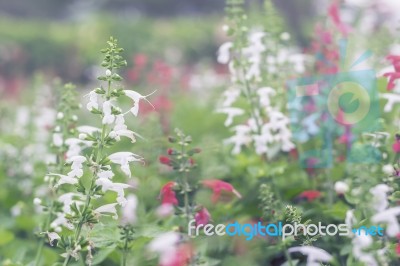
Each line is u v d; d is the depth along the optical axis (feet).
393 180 12.72
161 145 19.27
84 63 62.59
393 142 15.52
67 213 11.97
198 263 11.85
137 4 136.26
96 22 67.21
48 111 23.20
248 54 17.51
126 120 25.64
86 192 11.85
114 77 11.77
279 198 15.89
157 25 70.64
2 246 17.15
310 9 80.43
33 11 140.46
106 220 14.84
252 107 16.57
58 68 79.71
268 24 19.58
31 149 22.91
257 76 16.81
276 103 18.24
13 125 28.32
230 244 14.76
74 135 15.34
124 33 64.34
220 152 20.07
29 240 17.89
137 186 18.30
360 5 24.79
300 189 16.34
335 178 16.61
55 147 15.40
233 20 16.67
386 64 20.90
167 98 28.81
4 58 61.62
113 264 14.60
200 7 136.77
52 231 13.47
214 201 15.55
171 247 11.19
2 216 19.58
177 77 35.53
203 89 34.81
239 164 18.11
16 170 22.21
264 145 16.21
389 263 11.56
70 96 15.64
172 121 27.63
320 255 11.39
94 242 12.64
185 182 13.07
